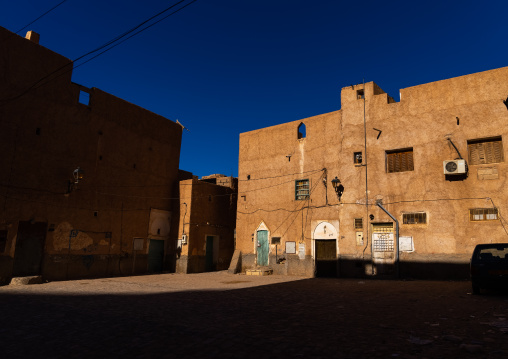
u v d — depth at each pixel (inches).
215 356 170.1
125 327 234.2
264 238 807.1
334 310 291.1
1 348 188.7
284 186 796.6
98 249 738.2
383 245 636.1
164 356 171.8
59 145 684.1
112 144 791.1
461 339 187.5
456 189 574.9
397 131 652.1
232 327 230.5
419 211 604.1
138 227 829.2
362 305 315.3
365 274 644.1
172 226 906.1
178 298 379.6
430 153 608.7
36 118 649.6
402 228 617.6
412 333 204.7
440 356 160.9
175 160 956.6
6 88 607.8
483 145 568.4
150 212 863.7
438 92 618.2
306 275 721.6
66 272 673.6
